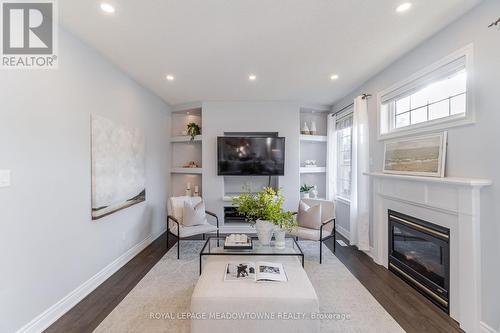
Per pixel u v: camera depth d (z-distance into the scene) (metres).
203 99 4.62
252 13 2.03
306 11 2.01
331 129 4.89
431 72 2.39
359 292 2.52
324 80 3.60
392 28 2.26
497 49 1.76
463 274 1.95
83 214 2.47
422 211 2.47
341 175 4.85
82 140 2.45
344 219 4.50
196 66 3.10
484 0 1.85
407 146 2.69
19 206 1.79
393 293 2.50
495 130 1.77
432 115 2.52
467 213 1.91
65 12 1.99
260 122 4.73
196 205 3.93
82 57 2.46
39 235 1.95
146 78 3.50
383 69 3.19
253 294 1.75
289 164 4.76
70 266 2.28
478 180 1.82
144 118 3.88
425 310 2.21
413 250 2.67
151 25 2.20
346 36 2.40
